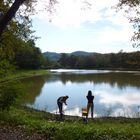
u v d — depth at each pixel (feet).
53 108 88.07
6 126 39.65
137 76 272.51
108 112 78.95
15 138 33.81
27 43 69.87
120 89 150.71
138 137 34.76
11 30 57.06
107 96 121.08
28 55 406.41
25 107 78.07
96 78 246.68
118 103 101.19
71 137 33.83
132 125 50.57
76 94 130.41
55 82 205.46
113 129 38.29
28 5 44.45
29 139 33.65
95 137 33.94
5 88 48.83
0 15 45.98
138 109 87.45
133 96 120.57
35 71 383.45
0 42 58.85
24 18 53.98
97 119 63.98
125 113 79.36
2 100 47.39
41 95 122.83
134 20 51.93
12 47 62.18
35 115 61.46
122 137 34.68
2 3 45.96
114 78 243.19
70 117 66.44
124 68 517.96
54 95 124.36
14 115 46.60
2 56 61.16
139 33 52.44
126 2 48.85
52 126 38.40
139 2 48.34
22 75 282.97
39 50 437.58
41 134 35.86
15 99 49.57
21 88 50.39
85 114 59.88
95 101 105.81
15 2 34.24
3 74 57.77
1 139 33.17
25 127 38.88
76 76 285.02
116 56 566.36
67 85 179.52
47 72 394.52
